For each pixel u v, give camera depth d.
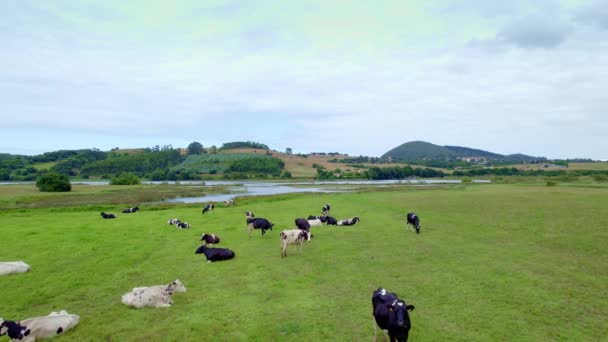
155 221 28.83
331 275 14.09
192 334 9.32
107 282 13.44
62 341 8.97
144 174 197.88
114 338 9.14
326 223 27.33
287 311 10.68
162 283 13.36
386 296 8.84
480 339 8.94
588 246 18.17
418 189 68.00
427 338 8.99
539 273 14.04
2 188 75.38
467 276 13.73
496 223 25.59
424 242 19.91
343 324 9.80
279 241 20.83
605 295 11.74
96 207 40.94
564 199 41.38
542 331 9.35
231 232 23.84
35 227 25.19
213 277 14.02
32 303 11.43
